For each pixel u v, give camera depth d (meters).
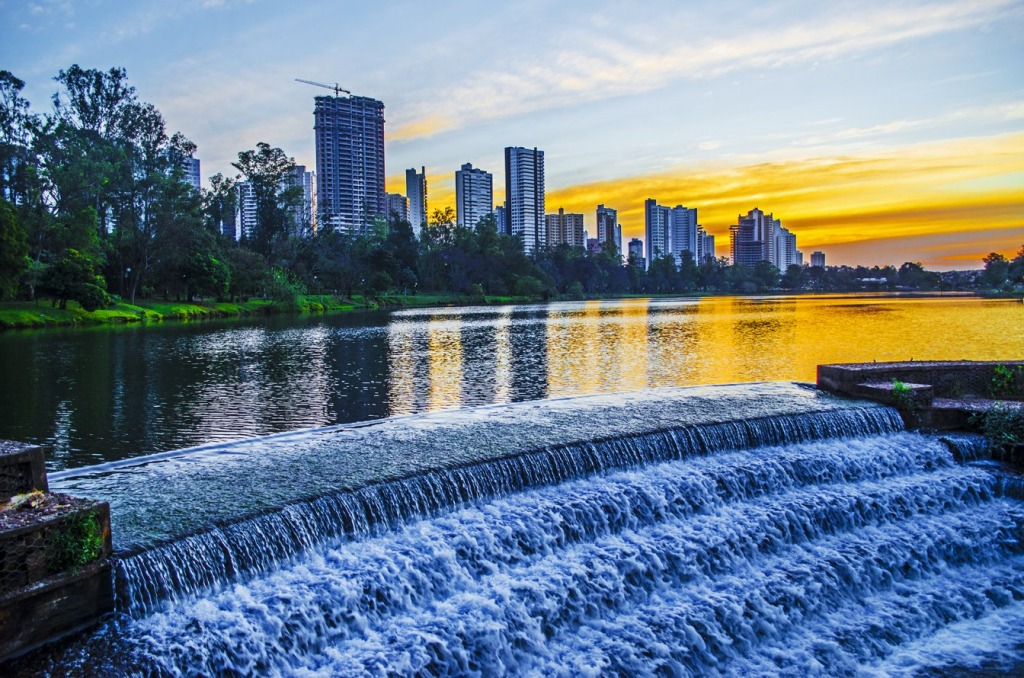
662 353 43.97
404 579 10.79
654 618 11.22
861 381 21.17
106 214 98.50
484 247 162.50
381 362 39.97
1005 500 16.02
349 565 10.90
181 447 19.84
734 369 36.31
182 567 9.95
